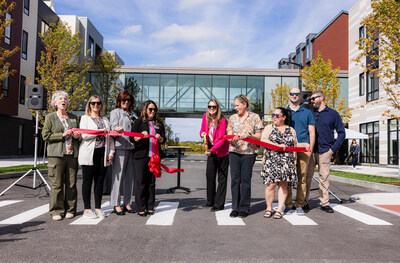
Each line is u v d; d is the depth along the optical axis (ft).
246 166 16.52
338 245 11.74
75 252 10.66
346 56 104.73
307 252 10.89
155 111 16.70
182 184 31.96
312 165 18.53
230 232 13.38
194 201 21.38
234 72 84.99
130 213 17.02
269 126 16.69
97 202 16.07
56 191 15.37
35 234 12.80
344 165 74.69
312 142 17.66
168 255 10.46
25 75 78.13
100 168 16.06
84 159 15.35
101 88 66.54
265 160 16.39
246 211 16.48
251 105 84.84
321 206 18.54
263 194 25.07
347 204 20.75
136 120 16.53
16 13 72.02
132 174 17.48
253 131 16.69
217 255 10.50
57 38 56.13
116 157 16.57
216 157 18.92
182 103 85.20
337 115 18.38
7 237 12.39
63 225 14.28
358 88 75.36
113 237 12.48
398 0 32.48
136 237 12.51
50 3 99.96
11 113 71.51
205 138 18.43
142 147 16.22
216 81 85.56
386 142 62.75
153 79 85.35
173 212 17.38
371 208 19.31
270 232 13.47
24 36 77.20
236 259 10.14
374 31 35.29
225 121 18.37
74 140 15.81
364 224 15.15
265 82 85.46
